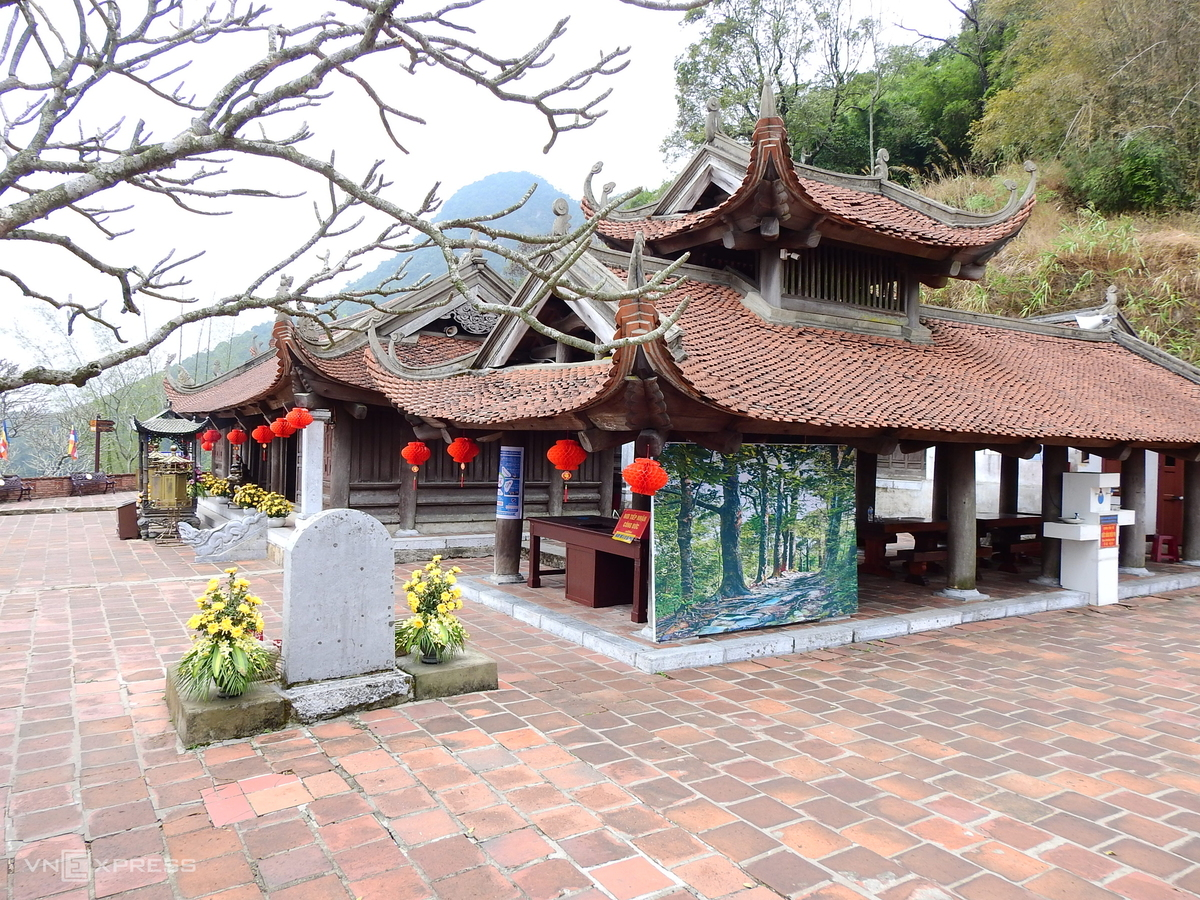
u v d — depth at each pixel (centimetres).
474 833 387
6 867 350
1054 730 552
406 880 344
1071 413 957
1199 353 1723
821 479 827
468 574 1116
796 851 375
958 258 991
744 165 939
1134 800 440
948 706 600
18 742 496
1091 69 2358
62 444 3622
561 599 927
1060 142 2455
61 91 205
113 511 2156
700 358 720
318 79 215
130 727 523
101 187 199
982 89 2941
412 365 1220
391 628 591
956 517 971
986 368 1027
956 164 2856
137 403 3472
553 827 394
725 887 342
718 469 754
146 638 758
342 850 369
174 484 1535
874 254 998
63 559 1265
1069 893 344
